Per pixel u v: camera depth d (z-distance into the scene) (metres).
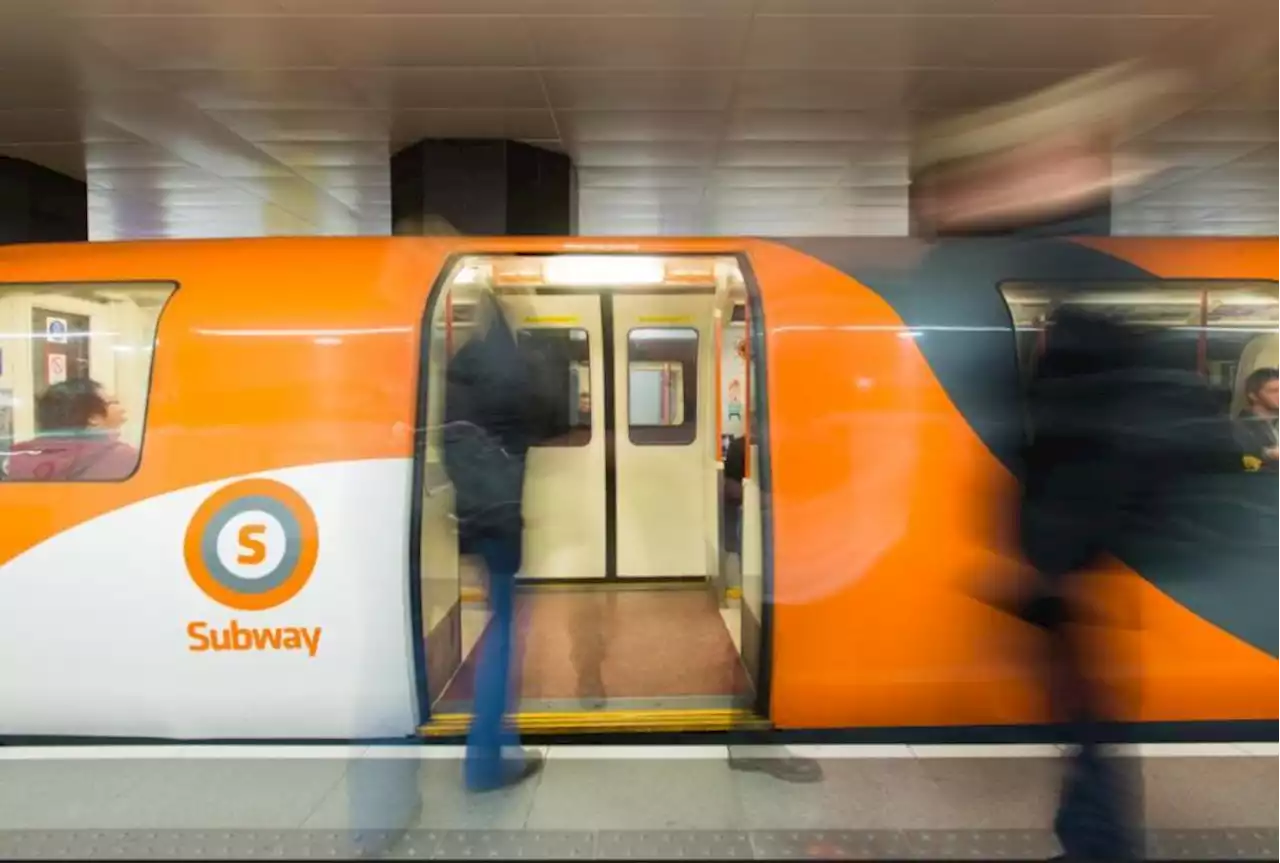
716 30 5.00
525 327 5.90
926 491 3.42
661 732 3.54
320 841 2.94
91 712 3.38
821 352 3.47
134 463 3.40
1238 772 3.27
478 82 5.79
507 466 3.52
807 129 6.74
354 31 5.06
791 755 3.46
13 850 2.90
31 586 3.35
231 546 3.35
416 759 3.45
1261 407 3.48
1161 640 3.32
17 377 3.50
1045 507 3.36
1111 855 2.86
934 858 2.85
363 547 3.38
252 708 3.39
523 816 3.09
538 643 4.65
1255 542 3.38
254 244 3.74
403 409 3.44
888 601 3.39
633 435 6.04
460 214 6.96
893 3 4.71
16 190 7.36
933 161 7.28
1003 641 3.40
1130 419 3.41
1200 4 4.74
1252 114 6.36
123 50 5.28
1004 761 3.44
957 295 3.56
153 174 7.78
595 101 6.20
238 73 5.61
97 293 3.57
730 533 5.27
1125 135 6.89
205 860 2.84
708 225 9.92
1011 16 4.83
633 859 2.83
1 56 5.31
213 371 3.44
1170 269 3.61
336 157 7.39
